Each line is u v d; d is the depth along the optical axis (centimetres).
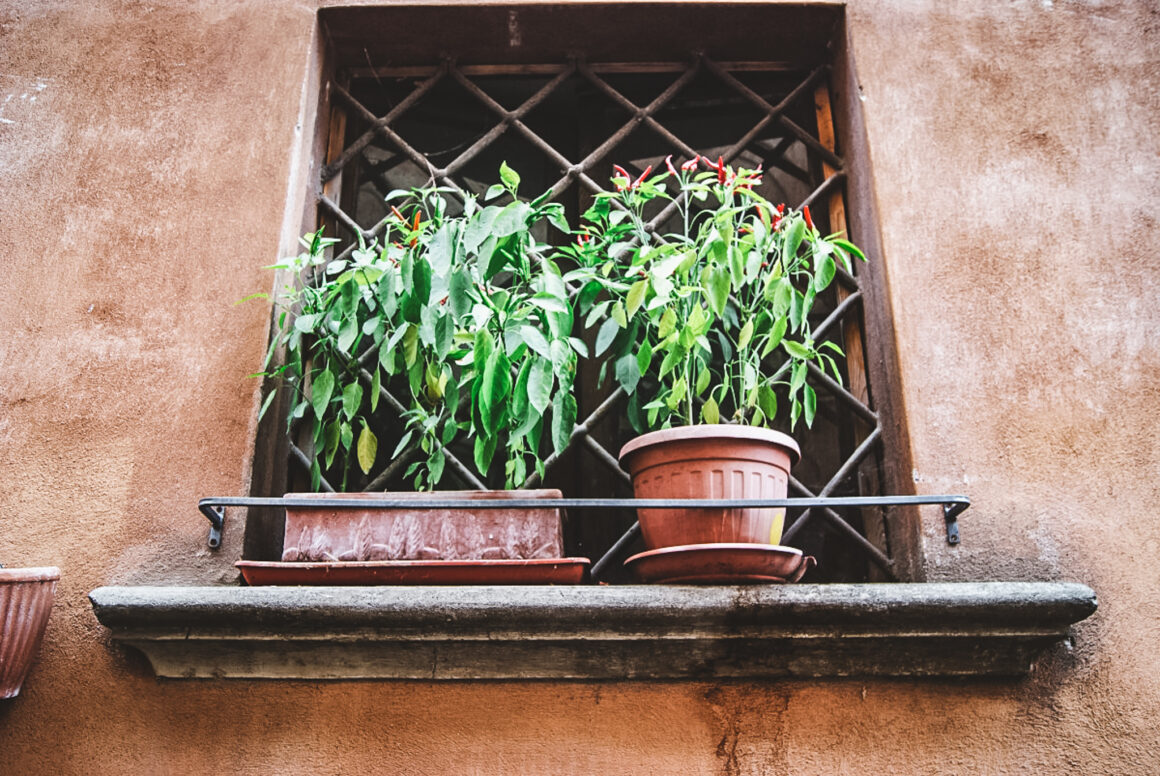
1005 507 186
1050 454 191
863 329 218
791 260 194
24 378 197
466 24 235
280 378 204
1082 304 203
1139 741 169
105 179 215
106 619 164
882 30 229
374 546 168
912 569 187
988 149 216
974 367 197
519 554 168
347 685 171
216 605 160
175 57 228
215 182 214
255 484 191
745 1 229
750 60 247
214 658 169
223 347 199
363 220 235
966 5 232
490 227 166
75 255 208
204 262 206
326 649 168
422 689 171
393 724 168
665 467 170
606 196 194
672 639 165
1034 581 180
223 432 192
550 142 246
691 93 248
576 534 208
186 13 233
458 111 248
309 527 170
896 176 213
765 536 166
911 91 222
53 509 186
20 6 234
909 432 191
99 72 227
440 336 168
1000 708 171
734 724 169
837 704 171
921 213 210
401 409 204
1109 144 217
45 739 168
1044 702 172
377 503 167
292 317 208
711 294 171
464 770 165
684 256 171
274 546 196
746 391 200
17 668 162
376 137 235
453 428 187
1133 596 180
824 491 199
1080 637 177
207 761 167
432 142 244
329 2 232
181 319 202
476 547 168
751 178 185
